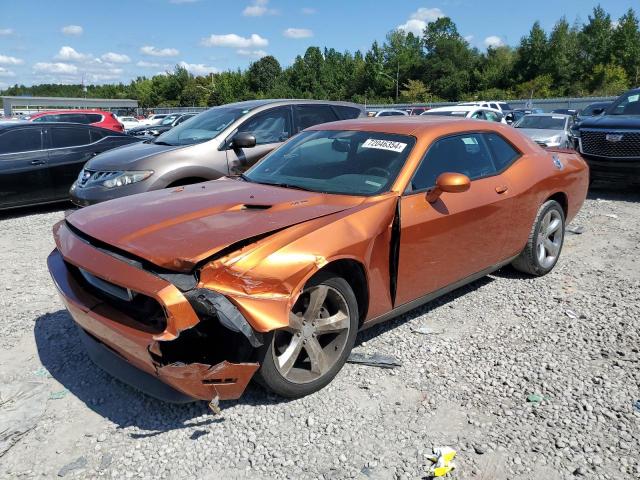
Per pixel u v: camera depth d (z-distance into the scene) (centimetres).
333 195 360
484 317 427
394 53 8775
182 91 11325
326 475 253
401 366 349
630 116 961
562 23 7044
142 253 274
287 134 743
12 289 500
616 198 931
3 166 834
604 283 498
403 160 374
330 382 329
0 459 265
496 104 3178
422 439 278
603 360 355
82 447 274
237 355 280
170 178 652
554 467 257
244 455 267
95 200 656
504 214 435
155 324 272
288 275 275
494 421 292
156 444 276
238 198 347
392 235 342
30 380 337
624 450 268
